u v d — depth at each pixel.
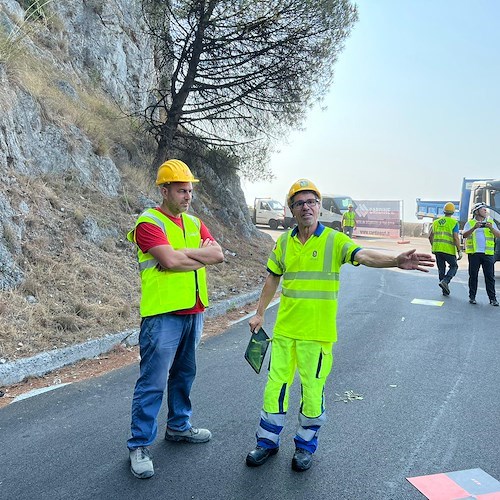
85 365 5.56
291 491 3.13
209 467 3.43
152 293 3.42
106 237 8.77
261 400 4.63
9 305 5.89
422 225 32.22
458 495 3.08
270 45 12.48
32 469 3.38
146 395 3.37
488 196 16.89
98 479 3.26
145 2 12.48
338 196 30.22
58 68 12.81
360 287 11.66
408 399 4.66
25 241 7.06
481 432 3.97
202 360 5.88
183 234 3.56
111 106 14.34
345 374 5.36
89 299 6.89
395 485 3.20
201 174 16.14
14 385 4.90
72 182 9.34
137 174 12.00
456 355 6.11
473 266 9.57
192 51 12.71
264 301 3.80
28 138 8.71
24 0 12.86
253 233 17.16
